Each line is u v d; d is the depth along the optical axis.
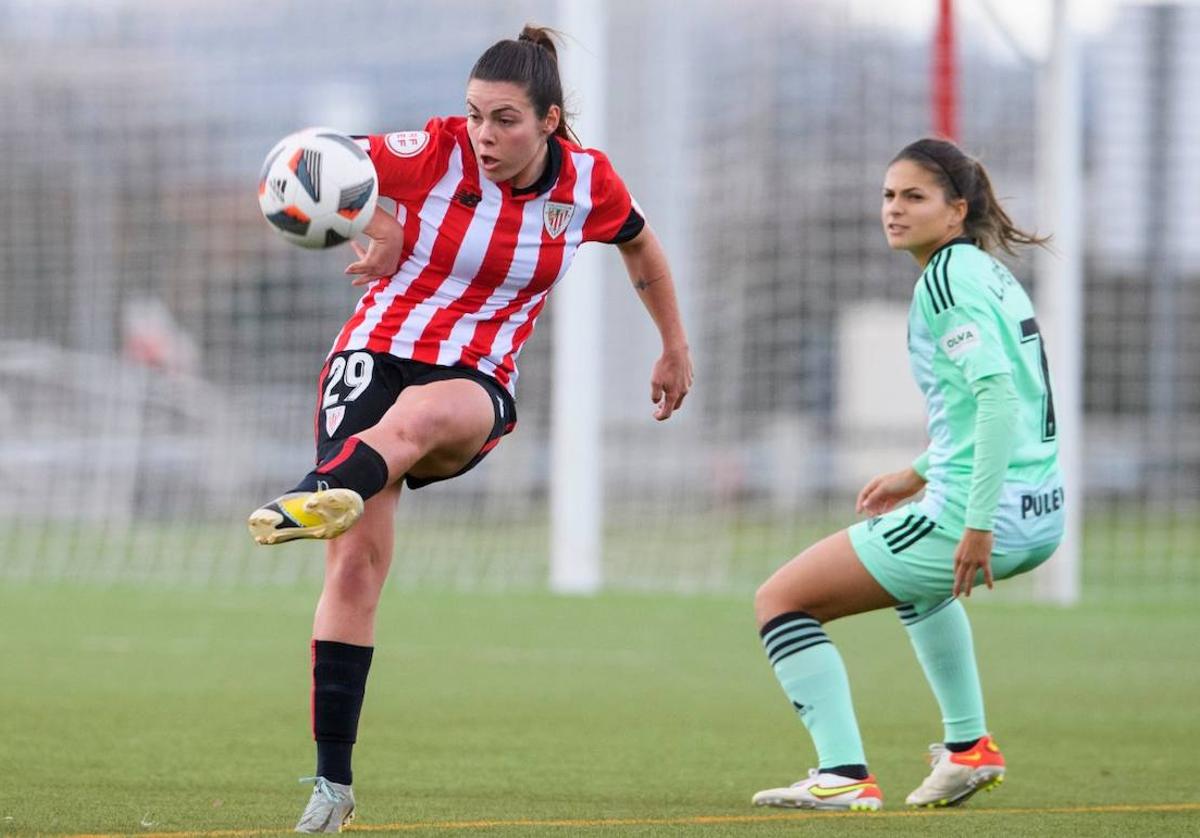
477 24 62.81
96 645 31.17
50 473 65.75
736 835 13.77
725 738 20.86
